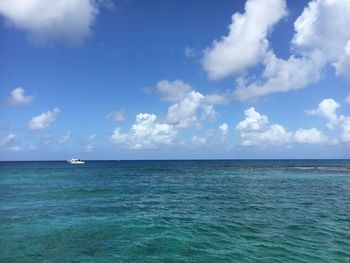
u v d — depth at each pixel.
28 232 17.62
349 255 13.34
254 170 89.94
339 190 39.25
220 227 18.67
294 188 41.81
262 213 23.50
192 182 52.47
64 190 38.34
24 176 64.31
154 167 118.69
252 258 13.02
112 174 73.38
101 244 15.27
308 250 14.02
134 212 23.88
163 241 15.62
